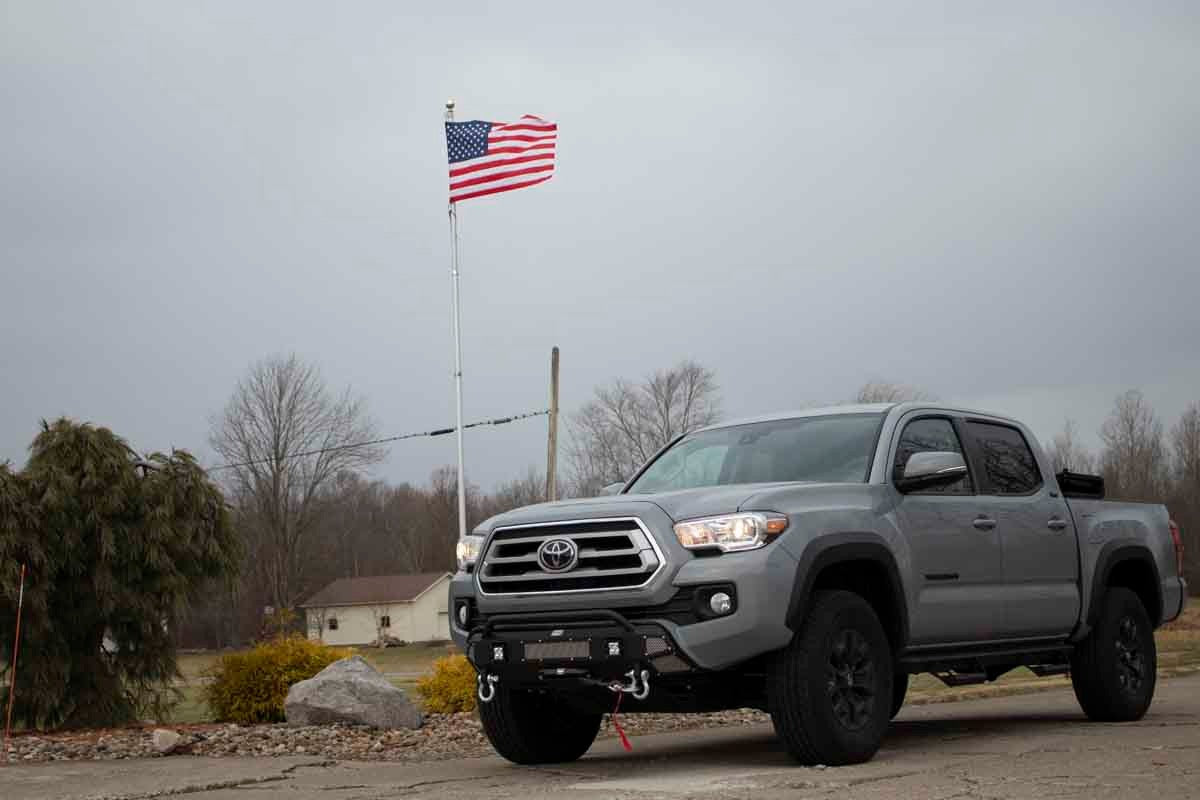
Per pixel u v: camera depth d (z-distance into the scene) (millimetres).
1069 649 9344
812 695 6938
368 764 8703
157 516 12969
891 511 7754
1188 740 7895
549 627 7129
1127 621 9766
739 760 7844
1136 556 9969
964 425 8867
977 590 8328
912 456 7879
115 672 12961
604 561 7047
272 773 8031
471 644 7430
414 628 86375
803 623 7051
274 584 61750
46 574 12297
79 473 12758
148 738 11086
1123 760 6848
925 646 7918
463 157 22844
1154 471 66875
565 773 7523
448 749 9859
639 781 6762
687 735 10203
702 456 8719
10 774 8531
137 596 12844
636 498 7266
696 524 6934
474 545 7699
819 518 7234
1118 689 9531
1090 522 9562
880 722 7297
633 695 7074
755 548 6867
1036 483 9273
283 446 62500
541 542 7195
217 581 13648
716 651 6773
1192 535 62562
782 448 8375
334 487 66062
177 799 6980
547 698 8062
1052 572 9039
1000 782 6141
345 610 87188
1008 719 10297
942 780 6281
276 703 12938
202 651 58469
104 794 7164
